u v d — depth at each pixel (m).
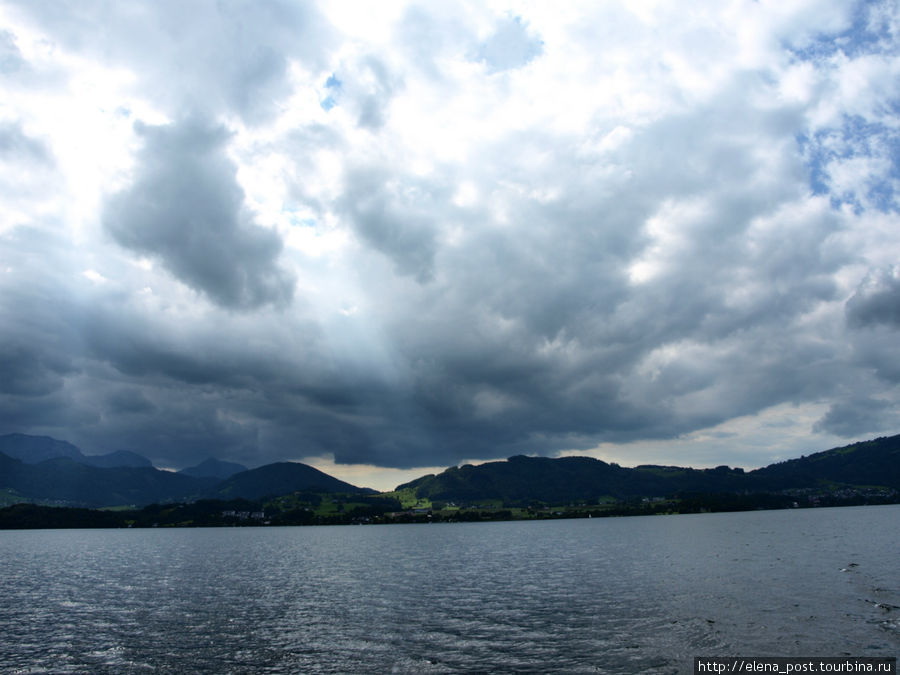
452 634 44.62
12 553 152.25
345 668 35.88
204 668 36.56
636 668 33.69
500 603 59.00
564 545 148.62
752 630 41.03
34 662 38.66
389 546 166.25
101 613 57.03
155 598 67.56
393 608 57.56
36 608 60.72
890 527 165.38
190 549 165.12
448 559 116.75
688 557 98.50
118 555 142.88
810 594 54.81
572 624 46.75
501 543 167.00
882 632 39.22
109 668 37.06
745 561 87.44
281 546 175.25
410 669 35.38
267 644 42.47
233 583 81.75
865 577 65.38
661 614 48.62
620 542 150.38
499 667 35.28
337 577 87.81
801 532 154.38
